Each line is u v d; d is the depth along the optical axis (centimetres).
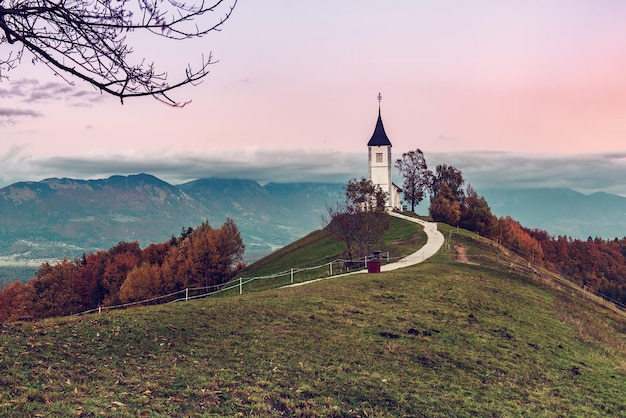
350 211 6944
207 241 10394
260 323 2989
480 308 3984
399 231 9575
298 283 5309
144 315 2825
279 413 1805
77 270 12075
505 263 6744
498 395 2361
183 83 966
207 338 2602
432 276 4853
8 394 1622
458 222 10950
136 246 14200
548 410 2267
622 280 14338
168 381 1944
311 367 2350
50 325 2505
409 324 3294
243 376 2120
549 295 5197
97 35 922
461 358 2800
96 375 1931
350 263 6391
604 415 2333
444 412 2050
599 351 3547
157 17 923
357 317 3325
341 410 1891
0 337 2200
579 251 15025
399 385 2284
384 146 13875
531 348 3219
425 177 14812
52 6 908
